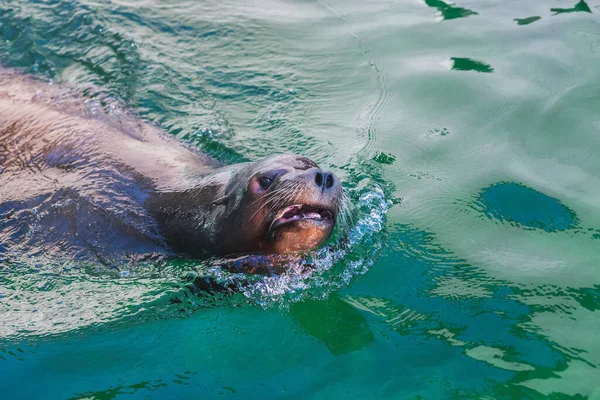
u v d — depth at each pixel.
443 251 5.40
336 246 5.46
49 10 8.84
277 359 4.56
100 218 5.76
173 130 7.05
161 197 5.86
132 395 4.32
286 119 7.15
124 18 8.77
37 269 5.48
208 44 8.43
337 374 4.38
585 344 4.45
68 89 7.58
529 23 8.59
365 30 8.74
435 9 9.18
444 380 4.26
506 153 6.41
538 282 5.02
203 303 5.14
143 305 5.12
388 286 5.13
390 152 6.53
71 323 4.96
